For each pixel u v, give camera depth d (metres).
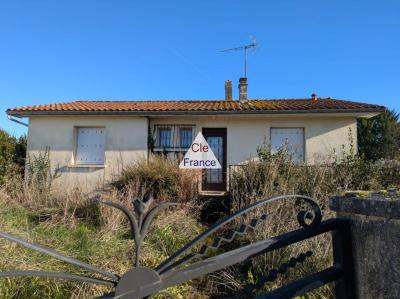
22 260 4.04
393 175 7.77
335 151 11.30
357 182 7.17
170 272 1.29
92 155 12.73
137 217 1.40
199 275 1.30
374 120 21.95
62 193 8.16
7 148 12.73
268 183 6.62
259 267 4.49
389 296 1.28
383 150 21.09
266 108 11.88
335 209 1.62
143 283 1.24
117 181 10.07
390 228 1.29
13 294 3.73
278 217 5.08
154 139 12.73
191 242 1.36
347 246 1.50
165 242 5.75
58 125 12.63
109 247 5.13
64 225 6.13
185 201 8.88
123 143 12.43
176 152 12.69
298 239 1.47
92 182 12.28
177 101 15.34
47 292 3.86
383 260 1.32
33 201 7.65
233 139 12.38
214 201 9.85
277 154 8.75
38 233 5.39
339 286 1.52
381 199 1.34
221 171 12.52
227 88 16.06
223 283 4.39
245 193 7.32
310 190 6.39
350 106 11.69
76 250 4.85
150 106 13.20
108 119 12.57
